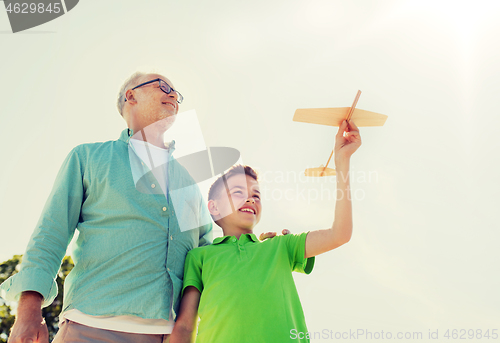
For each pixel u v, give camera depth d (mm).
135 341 1466
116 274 1538
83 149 1825
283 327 1467
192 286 1682
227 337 1438
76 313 1474
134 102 2068
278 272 1642
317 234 1753
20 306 1371
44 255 1480
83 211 1718
